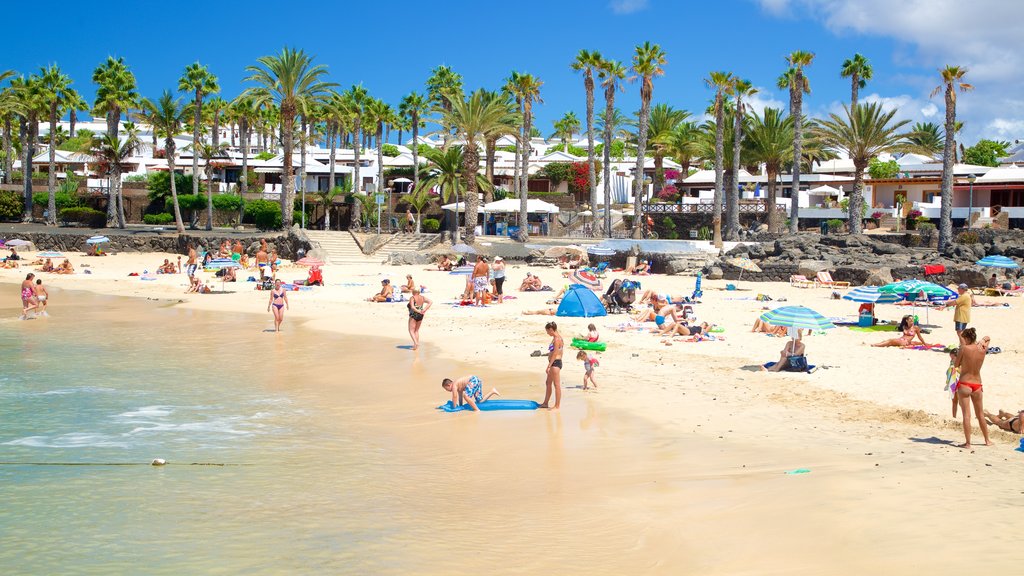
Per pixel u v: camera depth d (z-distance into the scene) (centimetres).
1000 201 6556
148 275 5066
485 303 3478
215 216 7600
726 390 1772
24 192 7531
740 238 6688
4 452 1321
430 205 7894
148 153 11019
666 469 1212
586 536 934
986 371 1873
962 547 822
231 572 832
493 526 974
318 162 8919
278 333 2802
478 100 5934
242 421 1563
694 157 9331
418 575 822
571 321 2953
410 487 1142
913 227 6209
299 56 6341
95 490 1120
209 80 9144
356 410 1662
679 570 822
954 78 5125
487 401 1702
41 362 2227
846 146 5828
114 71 7756
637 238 6600
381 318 3183
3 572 838
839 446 1302
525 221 6519
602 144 11750
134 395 1800
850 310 3173
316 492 1116
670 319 2708
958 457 1202
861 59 8950
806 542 873
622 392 1783
